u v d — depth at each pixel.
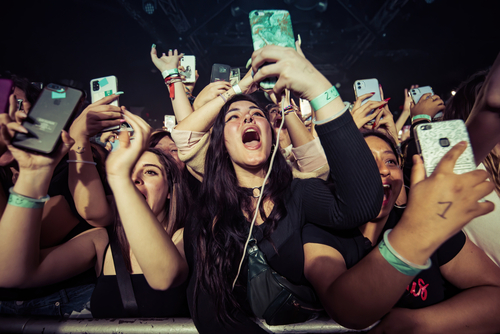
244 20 8.14
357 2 7.27
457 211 0.61
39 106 0.93
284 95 0.94
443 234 0.63
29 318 1.09
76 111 0.95
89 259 1.34
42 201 0.96
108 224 1.41
